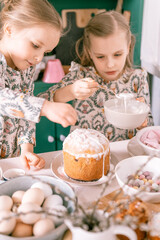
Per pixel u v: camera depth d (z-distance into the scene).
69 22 2.29
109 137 1.46
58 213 0.60
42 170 0.92
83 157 0.82
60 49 2.35
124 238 0.59
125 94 1.01
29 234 0.59
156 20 1.95
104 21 1.26
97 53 1.30
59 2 2.22
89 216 0.51
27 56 0.97
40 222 0.58
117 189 0.81
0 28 1.01
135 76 1.50
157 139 0.98
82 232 0.48
